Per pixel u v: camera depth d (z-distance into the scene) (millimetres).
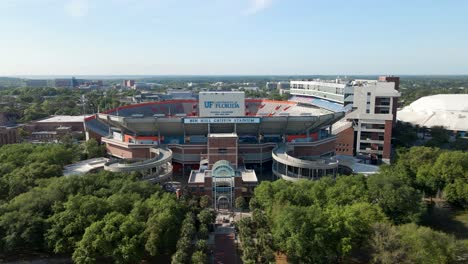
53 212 75375
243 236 73938
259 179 133125
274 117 135875
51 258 73312
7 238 66938
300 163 116375
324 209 76875
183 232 71812
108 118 141375
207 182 104562
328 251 65188
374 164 156625
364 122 157875
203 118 134250
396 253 62031
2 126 181375
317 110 177000
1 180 92562
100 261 71750
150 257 73562
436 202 104875
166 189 112500
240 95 150750
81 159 145125
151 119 134500
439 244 63469
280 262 71875
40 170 99625
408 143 182500
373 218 71562
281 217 70125
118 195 79688
